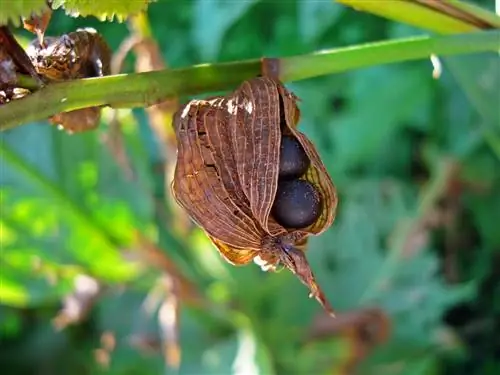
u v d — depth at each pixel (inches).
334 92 10.5
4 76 3.9
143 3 4.0
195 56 10.5
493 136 8.5
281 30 10.6
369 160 10.3
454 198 10.2
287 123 4.1
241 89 4.2
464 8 5.0
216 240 4.3
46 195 9.3
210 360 9.3
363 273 9.8
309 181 4.2
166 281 9.0
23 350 11.0
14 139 9.2
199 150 4.2
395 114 10.0
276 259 4.3
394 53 4.6
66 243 9.5
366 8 5.1
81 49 4.4
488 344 10.1
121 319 10.3
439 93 10.2
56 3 3.8
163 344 9.7
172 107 5.3
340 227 10.0
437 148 10.0
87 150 9.4
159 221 10.2
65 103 4.0
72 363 10.8
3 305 11.0
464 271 10.3
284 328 9.4
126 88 4.1
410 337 9.4
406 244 9.8
